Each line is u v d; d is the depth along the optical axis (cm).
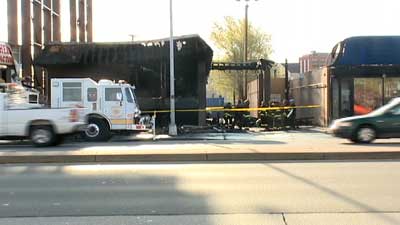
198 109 3180
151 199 916
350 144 1938
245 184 1062
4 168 1338
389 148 1634
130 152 1517
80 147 1914
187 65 3219
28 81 3225
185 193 970
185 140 2359
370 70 3133
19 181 1122
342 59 3141
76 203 889
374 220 754
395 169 1268
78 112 2020
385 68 3128
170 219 772
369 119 2002
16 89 2223
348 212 805
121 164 1412
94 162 1460
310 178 1131
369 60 3134
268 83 3859
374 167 1308
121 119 2341
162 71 3212
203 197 930
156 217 785
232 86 6812
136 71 3222
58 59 3147
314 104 3516
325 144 1941
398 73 3125
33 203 892
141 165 1385
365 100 3142
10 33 3350
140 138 2464
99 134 2336
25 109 2008
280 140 2275
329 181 1089
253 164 1389
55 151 1638
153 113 3023
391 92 3142
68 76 3238
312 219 764
